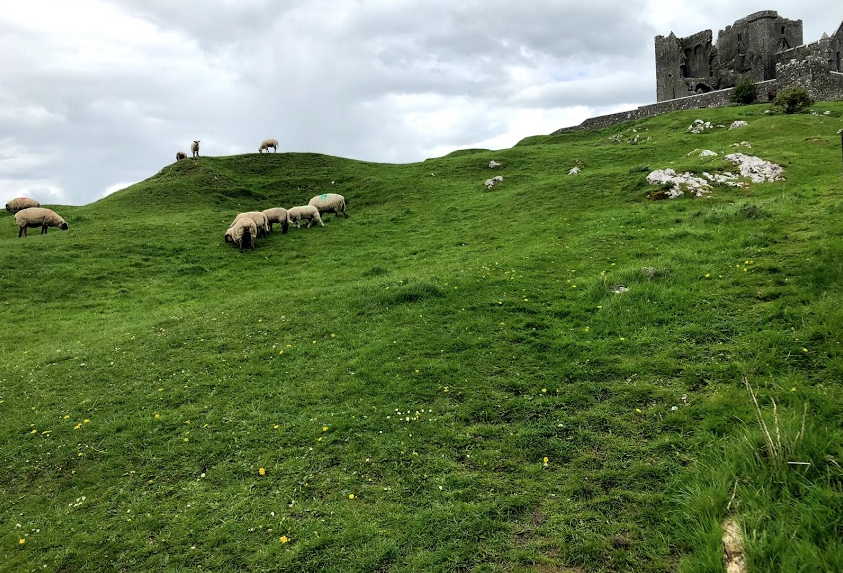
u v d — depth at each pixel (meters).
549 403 9.36
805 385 8.36
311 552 6.52
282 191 51.66
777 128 38.97
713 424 7.85
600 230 21.95
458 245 26.34
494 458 8.03
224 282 24.95
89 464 9.34
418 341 12.66
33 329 19.77
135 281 25.73
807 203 19.66
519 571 5.84
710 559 5.18
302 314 15.96
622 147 46.78
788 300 11.55
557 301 14.26
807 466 5.91
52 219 34.75
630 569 5.67
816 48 66.75
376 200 43.62
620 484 7.08
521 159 48.34
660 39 85.25
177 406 11.09
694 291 13.20
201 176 52.09
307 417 9.89
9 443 10.33
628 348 10.99
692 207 23.59
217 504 7.72
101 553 7.02
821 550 4.88
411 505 7.20
